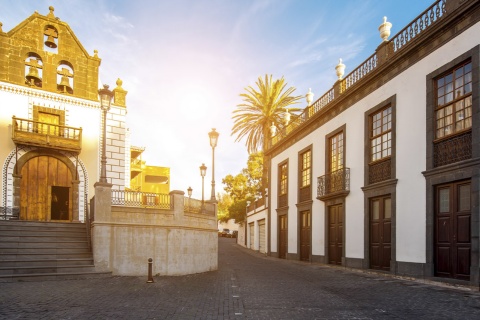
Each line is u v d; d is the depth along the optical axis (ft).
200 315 23.00
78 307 24.70
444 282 35.63
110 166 72.43
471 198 34.12
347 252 55.26
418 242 40.60
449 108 38.22
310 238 68.49
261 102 112.47
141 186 165.99
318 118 67.36
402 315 22.34
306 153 73.72
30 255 41.11
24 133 64.69
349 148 56.44
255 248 110.83
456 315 22.07
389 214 46.83
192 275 46.75
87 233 46.42
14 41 67.10
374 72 49.55
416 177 41.60
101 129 72.79
